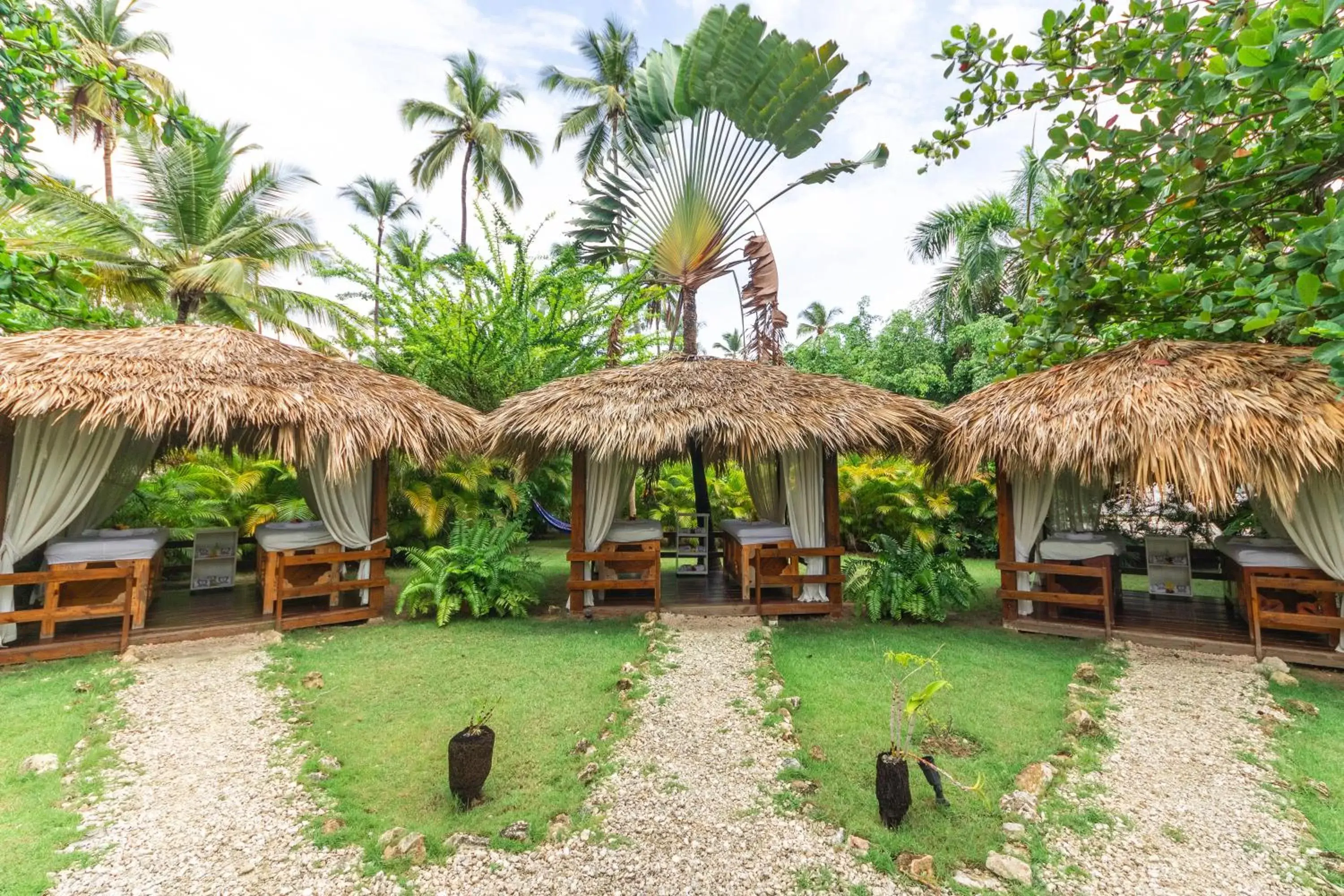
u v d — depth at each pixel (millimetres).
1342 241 3393
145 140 13414
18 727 3896
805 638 6031
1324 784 3238
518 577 7340
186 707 4270
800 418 6320
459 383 11094
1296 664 5117
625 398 6738
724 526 8445
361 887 2480
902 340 17281
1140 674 4938
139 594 5797
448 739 3807
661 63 9391
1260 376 5070
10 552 5316
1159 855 2691
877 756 3520
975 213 16078
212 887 2465
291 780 3311
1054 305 6453
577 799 3133
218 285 12938
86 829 2838
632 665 5086
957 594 6602
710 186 9172
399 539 10438
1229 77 4047
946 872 2570
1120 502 8438
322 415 5926
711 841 2783
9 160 5047
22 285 5844
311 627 6262
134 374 5465
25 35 4762
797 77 7988
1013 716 4098
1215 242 5699
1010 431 5887
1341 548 5012
